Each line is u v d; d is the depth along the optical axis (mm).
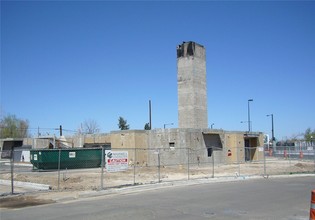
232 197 16500
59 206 15078
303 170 35000
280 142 101375
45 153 37719
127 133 42000
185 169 35781
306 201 15102
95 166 41781
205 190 19484
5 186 22953
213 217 11820
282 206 13852
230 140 46875
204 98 46781
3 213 13711
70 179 26141
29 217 12609
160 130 41688
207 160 42688
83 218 12016
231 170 34406
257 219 11438
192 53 45562
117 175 29391
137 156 41500
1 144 68500
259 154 52312
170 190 19859
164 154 40938
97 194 18688
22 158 55406
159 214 12461
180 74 46219
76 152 40062
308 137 113312
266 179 26406
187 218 11695
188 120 45188
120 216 12211
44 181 25500
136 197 17203
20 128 99750
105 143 50531
